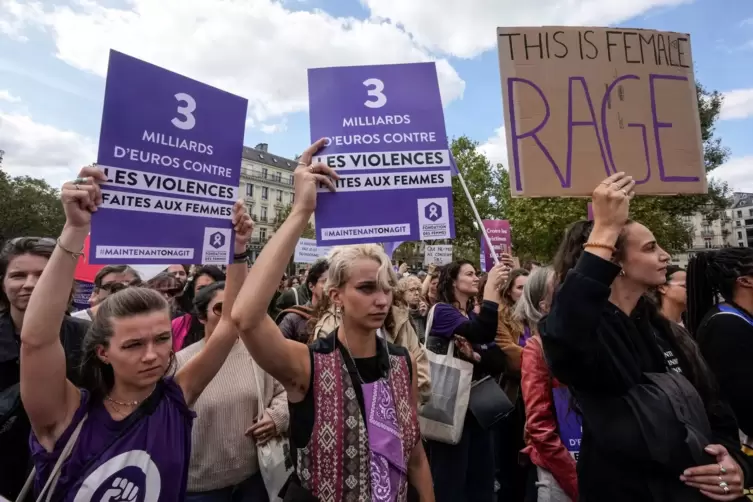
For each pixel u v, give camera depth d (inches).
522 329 143.8
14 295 85.0
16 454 79.7
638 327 68.2
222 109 79.4
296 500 61.3
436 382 120.6
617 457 60.6
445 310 128.3
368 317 69.1
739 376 75.3
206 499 97.4
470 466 129.1
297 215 68.8
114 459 60.6
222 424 99.0
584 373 61.6
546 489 92.7
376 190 78.0
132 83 69.8
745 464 64.1
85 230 62.2
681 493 57.6
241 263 81.2
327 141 78.2
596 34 82.7
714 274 90.0
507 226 249.8
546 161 78.7
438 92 81.6
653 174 80.7
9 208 1578.5
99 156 66.3
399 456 64.4
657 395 60.3
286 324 138.6
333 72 80.7
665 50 84.9
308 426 63.3
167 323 65.9
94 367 65.5
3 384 84.8
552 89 80.4
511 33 81.3
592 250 61.1
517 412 133.2
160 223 71.4
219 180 78.6
